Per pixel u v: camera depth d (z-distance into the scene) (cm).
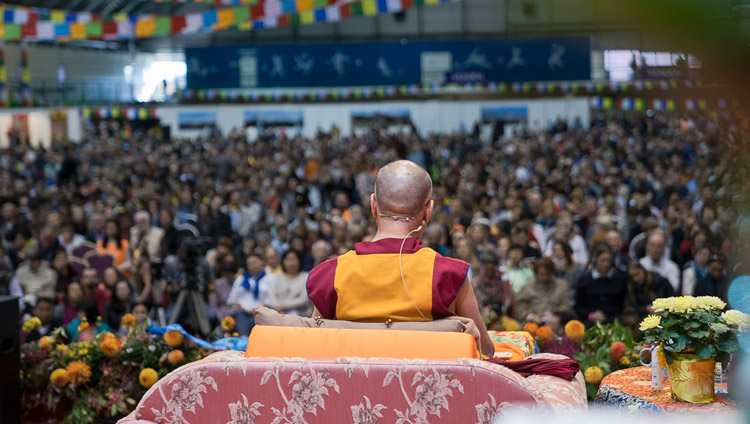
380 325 233
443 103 3356
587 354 434
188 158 2558
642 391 293
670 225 1055
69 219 1090
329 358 211
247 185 1731
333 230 1091
